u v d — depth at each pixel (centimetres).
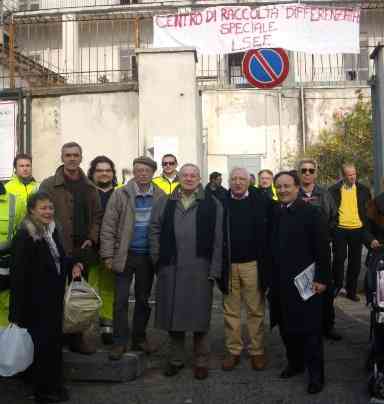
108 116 1048
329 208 672
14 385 519
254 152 2191
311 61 2189
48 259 476
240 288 551
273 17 1072
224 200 553
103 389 503
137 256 559
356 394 477
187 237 525
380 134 1008
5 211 514
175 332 534
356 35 1077
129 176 1012
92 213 570
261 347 548
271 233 525
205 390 495
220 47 1074
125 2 2489
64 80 1506
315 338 486
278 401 465
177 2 2106
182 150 989
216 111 2206
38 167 1059
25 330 457
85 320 498
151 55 1008
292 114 2175
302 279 492
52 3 2459
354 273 840
